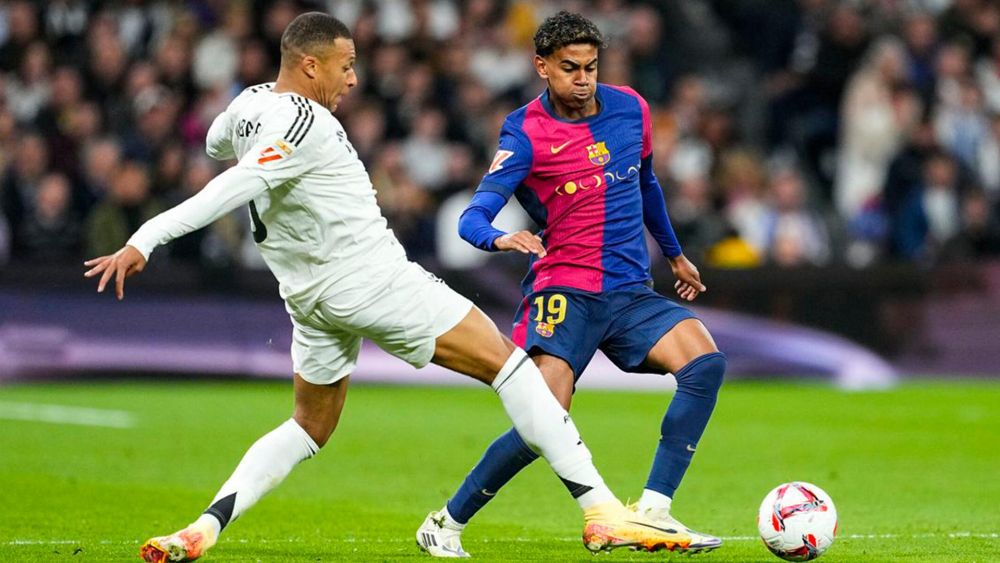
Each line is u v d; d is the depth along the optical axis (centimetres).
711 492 3044
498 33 6669
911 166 6400
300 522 2573
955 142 6900
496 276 5456
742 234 6059
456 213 5916
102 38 6112
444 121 6216
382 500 2908
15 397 4891
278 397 5025
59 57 6266
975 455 3716
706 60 7062
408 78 6238
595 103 2181
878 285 5803
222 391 5219
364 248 1938
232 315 5425
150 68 6041
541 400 1992
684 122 6362
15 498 2795
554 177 2152
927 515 2697
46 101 5938
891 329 5816
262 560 2066
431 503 2875
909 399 5194
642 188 2295
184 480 3164
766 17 7138
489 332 1991
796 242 6072
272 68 6291
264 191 1889
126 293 5347
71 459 3462
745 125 7025
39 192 5466
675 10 7044
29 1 6291
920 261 5975
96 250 5369
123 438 3897
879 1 7150
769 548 2042
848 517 2667
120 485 3042
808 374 5731
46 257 5397
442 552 2125
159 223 1808
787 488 2042
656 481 2095
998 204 6619
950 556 2155
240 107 1950
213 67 6206
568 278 2169
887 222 6391
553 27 2105
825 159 6812
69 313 5306
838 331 5772
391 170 5788
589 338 2169
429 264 5412
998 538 2369
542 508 2788
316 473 3319
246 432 4066
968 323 5881
